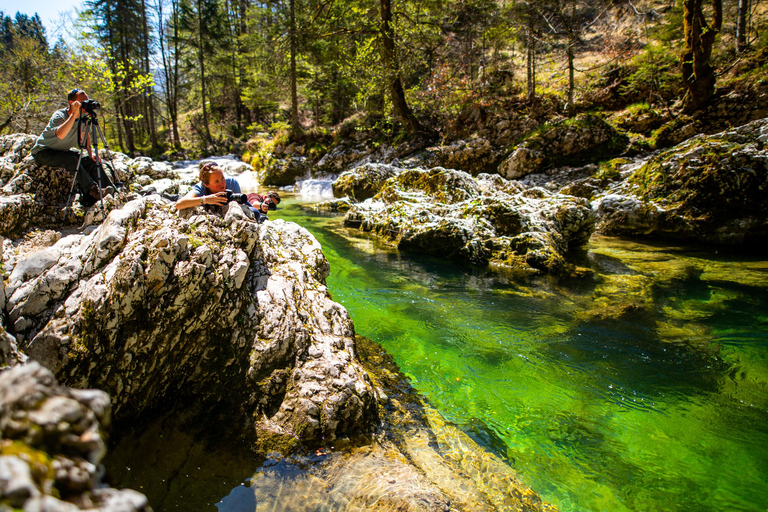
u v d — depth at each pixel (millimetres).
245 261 3139
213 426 2666
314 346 3107
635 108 14430
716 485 2525
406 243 8039
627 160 12227
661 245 8500
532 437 2975
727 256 7555
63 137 3605
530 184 13398
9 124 12492
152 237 2676
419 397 3414
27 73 12945
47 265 2826
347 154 18703
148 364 2617
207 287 2863
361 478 2406
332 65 23016
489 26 18062
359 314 5074
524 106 16953
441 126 18500
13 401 923
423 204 9219
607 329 4660
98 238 2770
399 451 2713
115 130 29906
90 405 1025
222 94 39188
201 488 2246
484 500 2381
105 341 2424
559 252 7402
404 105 18219
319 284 3873
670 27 14961
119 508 878
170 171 5191
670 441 2918
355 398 2848
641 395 3461
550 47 17781
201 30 31203
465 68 19984
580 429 3064
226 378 2883
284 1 23719
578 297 5645
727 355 4055
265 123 35625
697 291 5734
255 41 24812
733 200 8117
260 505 2182
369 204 10508
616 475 2623
